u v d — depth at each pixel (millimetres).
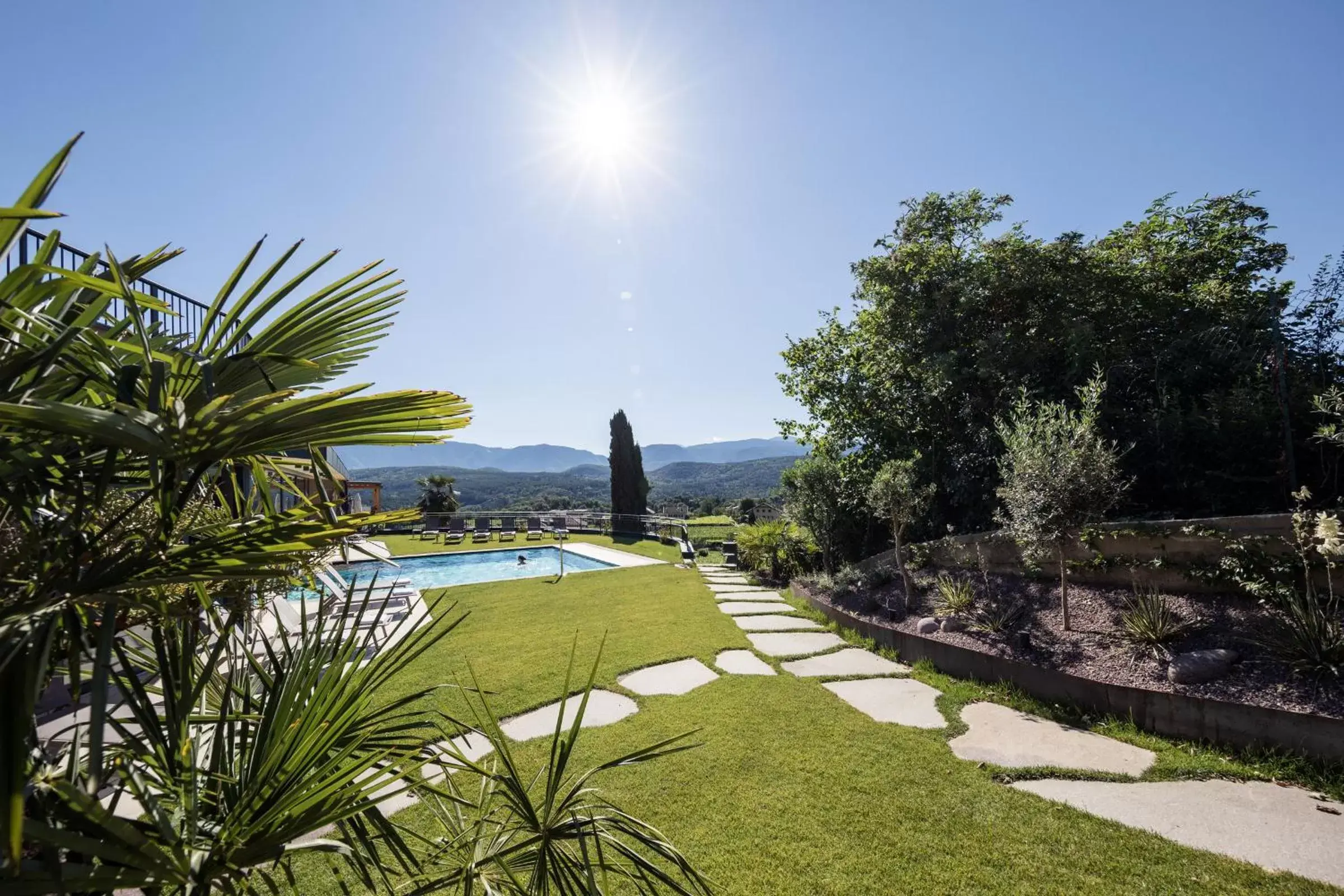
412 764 1450
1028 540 5199
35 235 2924
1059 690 4441
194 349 1065
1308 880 2463
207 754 1335
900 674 5414
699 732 4094
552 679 5246
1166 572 5035
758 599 9117
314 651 1389
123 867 871
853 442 10117
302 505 1266
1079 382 7094
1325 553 3838
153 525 996
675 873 2609
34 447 958
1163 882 2494
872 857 2715
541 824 1397
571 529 24594
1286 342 6074
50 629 766
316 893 2475
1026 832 2887
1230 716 3600
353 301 1344
